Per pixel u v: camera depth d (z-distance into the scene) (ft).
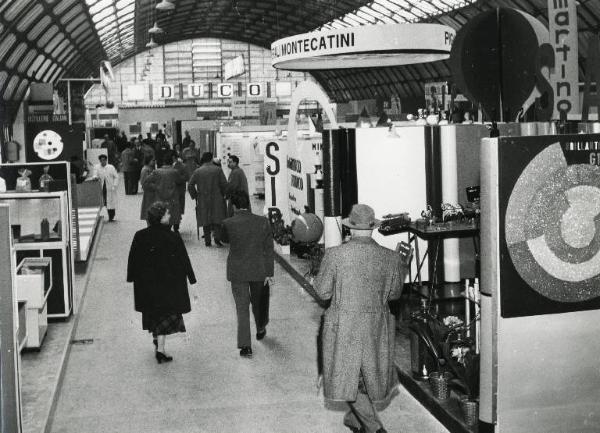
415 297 24.85
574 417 14.61
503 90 16.98
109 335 24.44
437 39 30.12
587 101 15.61
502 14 16.74
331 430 16.26
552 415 14.53
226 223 21.80
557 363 14.44
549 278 14.21
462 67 16.84
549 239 14.12
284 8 136.87
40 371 19.43
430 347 17.46
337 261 14.76
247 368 20.72
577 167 14.14
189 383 19.57
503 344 14.19
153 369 20.83
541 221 14.06
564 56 15.87
